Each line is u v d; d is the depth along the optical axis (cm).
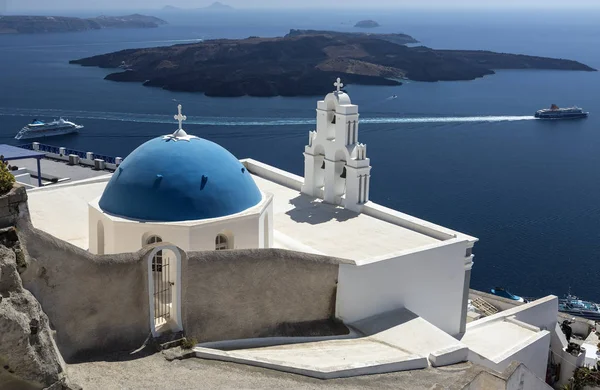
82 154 7175
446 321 2739
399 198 8562
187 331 1966
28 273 1605
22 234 1591
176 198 2281
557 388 3272
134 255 1823
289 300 2198
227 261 2006
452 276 2684
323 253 2605
